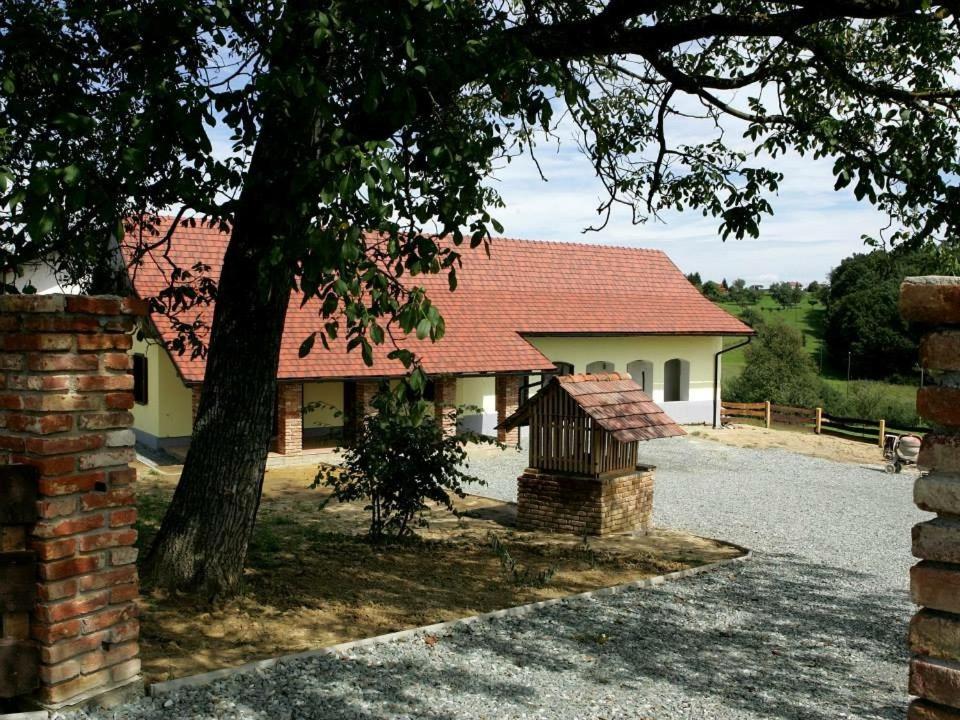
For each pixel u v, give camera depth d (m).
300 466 18.97
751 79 9.56
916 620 1.95
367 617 7.55
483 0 8.29
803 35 9.84
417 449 10.81
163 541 7.80
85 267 9.92
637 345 26.72
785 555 11.95
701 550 11.88
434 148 6.02
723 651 7.29
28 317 4.75
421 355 20.61
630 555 11.17
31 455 4.80
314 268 5.37
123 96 5.77
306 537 11.43
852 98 10.55
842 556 12.13
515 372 21.56
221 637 6.70
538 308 24.95
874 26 10.15
